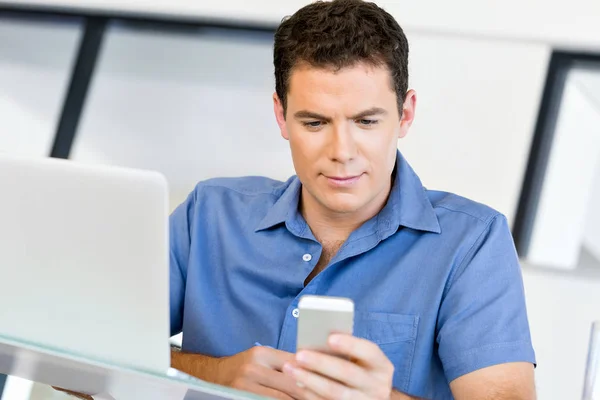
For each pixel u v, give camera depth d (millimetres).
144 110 10312
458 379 1271
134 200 941
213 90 9930
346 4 1260
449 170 3420
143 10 3848
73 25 4113
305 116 1274
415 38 3436
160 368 986
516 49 3377
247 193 1555
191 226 1555
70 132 4047
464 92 3412
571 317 4758
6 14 4121
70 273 1001
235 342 1436
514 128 3393
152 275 958
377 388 928
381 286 1370
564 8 3299
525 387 1242
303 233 1440
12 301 1051
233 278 1471
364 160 1273
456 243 1373
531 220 3479
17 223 1012
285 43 1289
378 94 1253
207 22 3846
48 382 1133
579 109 4488
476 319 1294
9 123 9281
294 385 1102
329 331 913
